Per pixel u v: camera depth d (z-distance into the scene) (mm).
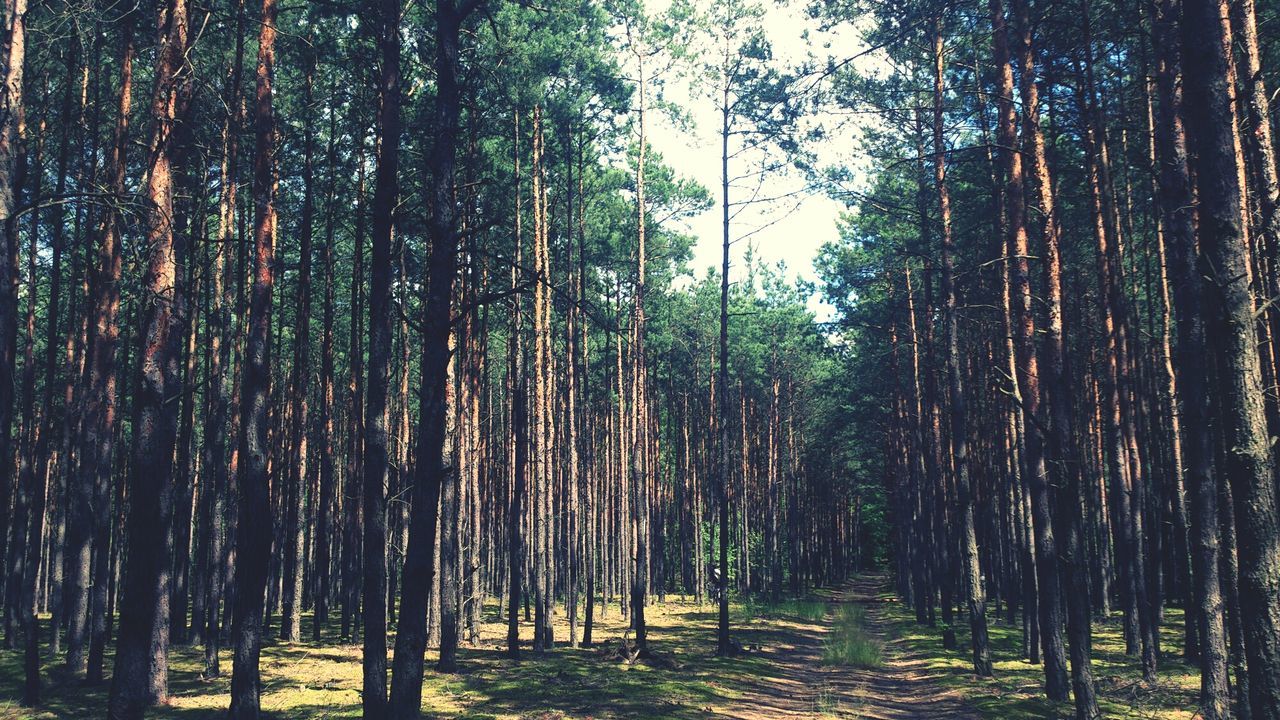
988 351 30359
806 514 64688
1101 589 30391
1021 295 16094
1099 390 29203
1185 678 17031
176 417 15023
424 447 11422
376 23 13781
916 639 27938
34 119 20781
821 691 17562
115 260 18172
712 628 32125
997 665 20766
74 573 19094
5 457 12930
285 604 27281
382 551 11562
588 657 22625
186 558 25781
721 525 23922
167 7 14914
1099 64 20734
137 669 12508
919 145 26484
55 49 18438
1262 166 10281
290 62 21562
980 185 25562
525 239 27688
